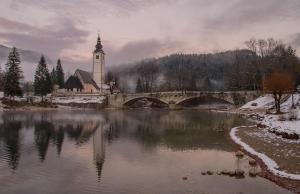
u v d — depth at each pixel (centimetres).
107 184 3095
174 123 8262
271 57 13675
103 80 19600
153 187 3002
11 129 7012
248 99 13300
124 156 4250
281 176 3247
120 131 6719
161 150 4650
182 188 2962
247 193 2823
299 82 12000
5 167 3688
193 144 5125
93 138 5772
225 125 7694
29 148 4806
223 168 3628
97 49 19412
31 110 13512
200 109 14750
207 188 2956
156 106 17850
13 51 13825
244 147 4762
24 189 2967
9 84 13675
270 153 4194
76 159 4088
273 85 8650
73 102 15575
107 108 15538
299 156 3941
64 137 5891
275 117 7556
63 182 3161
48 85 15500
